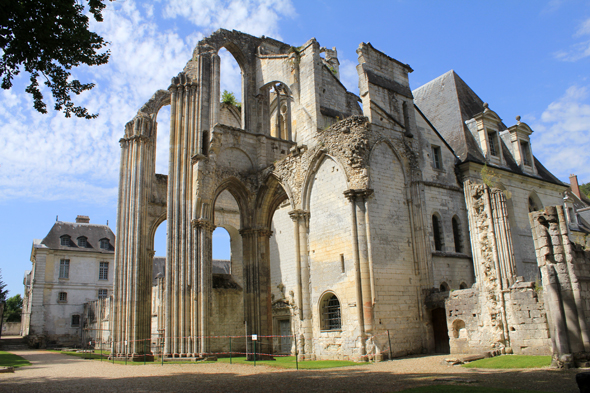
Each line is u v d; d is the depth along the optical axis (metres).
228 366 20.88
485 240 20.19
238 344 33.22
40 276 54.03
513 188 33.44
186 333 25.70
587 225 41.91
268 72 31.98
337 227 23.81
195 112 29.06
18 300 93.56
